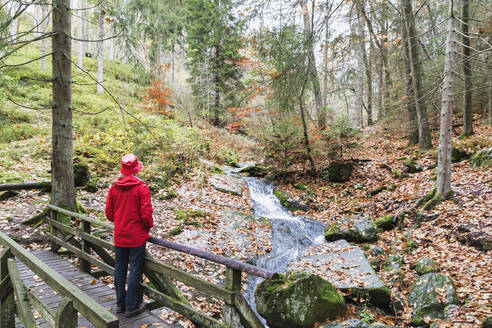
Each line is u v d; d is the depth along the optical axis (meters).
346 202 10.88
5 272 3.29
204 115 20.44
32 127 13.59
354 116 19.97
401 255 6.80
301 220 10.02
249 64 15.45
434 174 10.05
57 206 6.29
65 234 5.70
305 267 6.61
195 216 8.93
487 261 5.59
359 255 6.89
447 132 7.96
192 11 18.16
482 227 6.48
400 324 4.87
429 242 6.89
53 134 6.35
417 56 12.18
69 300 2.01
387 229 8.55
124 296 3.69
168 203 9.59
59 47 6.04
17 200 7.88
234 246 7.73
